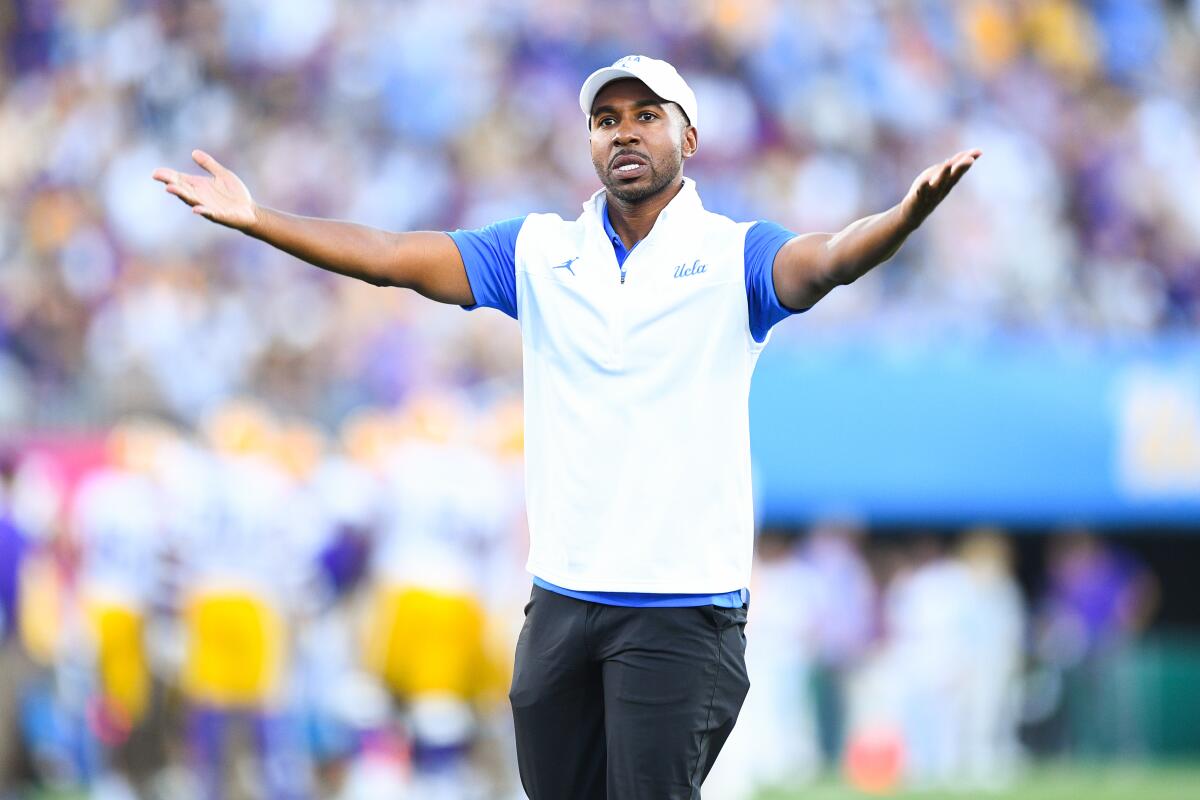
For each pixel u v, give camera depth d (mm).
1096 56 56594
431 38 50688
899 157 52531
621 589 11312
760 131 51500
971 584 39594
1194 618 49219
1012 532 48188
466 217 48688
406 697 29953
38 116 48938
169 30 50562
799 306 11297
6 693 30094
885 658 39438
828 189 51094
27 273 44312
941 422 38719
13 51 50969
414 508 29984
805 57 52844
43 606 30406
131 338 41125
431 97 49938
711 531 11430
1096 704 40844
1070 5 56656
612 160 11602
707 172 50344
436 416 30625
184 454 29734
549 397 11695
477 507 30203
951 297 47312
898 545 45188
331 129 49844
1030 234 50719
